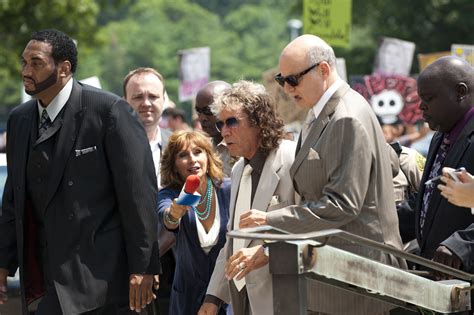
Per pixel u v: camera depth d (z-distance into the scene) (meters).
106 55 103.69
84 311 5.66
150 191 5.82
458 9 36.81
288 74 5.31
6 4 22.48
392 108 12.48
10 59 23.88
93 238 5.74
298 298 4.28
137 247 5.76
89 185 5.77
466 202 4.62
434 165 5.61
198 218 6.35
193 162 6.39
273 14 117.75
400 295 4.67
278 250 4.30
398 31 38.22
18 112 6.02
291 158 5.72
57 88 5.81
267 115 5.73
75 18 23.70
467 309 5.00
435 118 5.51
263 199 5.68
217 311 6.02
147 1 109.31
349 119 5.13
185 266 6.38
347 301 5.25
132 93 7.57
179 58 15.36
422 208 5.64
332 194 5.07
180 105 82.06
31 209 5.94
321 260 4.35
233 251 5.86
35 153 5.81
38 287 6.00
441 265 4.75
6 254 6.14
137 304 5.77
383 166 5.26
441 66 5.49
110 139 5.78
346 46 12.95
